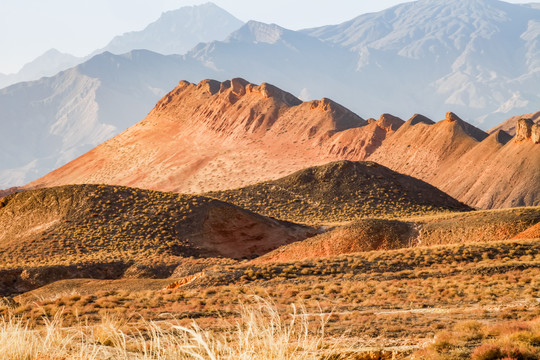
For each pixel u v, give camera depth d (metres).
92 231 120.12
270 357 9.33
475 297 41.56
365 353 19.69
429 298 43.62
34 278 86.62
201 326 29.31
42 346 13.48
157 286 72.50
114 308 44.41
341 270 67.81
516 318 30.48
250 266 71.88
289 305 42.53
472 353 17.16
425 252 72.62
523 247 70.94
